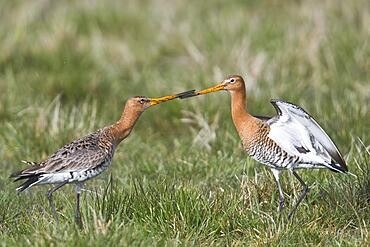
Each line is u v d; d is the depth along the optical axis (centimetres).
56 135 1368
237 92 1102
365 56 1653
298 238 966
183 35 1842
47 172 1004
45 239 895
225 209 1022
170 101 1498
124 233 905
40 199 1123
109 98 1555
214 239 984
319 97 1498
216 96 1484
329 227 1004
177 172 1236
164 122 1483
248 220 1002
